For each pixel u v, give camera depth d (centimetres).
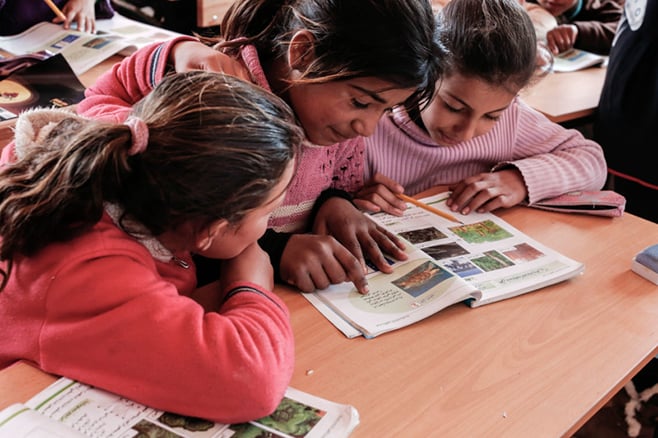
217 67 95
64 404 66
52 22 179
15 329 69
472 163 141
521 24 111
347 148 122
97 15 187
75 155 64
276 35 94
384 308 89
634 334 90
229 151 64
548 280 99
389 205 119
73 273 66
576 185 133
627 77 172
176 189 64
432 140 131
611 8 244
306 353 80
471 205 121
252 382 66
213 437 65
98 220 66
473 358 82
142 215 66
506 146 141
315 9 86
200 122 64
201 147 63
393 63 82
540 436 71
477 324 89
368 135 92
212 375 65
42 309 67
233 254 76
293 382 75
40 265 67
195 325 67
